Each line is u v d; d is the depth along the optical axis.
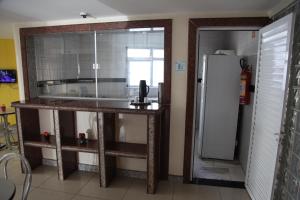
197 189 2.60
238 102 3.27
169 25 2.48
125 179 2.83
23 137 2.83
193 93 2.54
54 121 2.62
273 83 1.92
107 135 2.61
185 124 2.62
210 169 3.16
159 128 2.53
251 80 2.83
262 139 2.14
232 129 3.36
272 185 1.83
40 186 2.63
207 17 2.41
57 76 3.17
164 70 2.57
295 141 1.69
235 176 2.96
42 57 3.17
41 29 2.93
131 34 2.83
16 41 3.09
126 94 2.97
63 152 2.74
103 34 2.90
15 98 4.79
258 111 2.29
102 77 3.00
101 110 2.39
